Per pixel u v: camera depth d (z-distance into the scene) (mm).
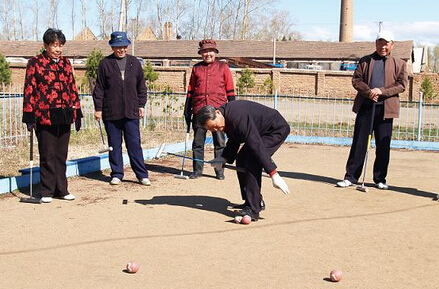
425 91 30469
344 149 11805
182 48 46188
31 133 6543
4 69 28938
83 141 11617
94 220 5805
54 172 6629
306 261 4617
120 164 7816
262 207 6273
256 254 4773
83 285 4059
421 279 4262
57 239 5137
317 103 25766
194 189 7496
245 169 5773
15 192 7125
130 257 4664
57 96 6457
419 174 8820
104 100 7664
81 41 49812
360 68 7500
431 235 5422
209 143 11906
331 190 7512
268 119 5648
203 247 4941
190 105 8336
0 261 4547
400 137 13812
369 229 5594
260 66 39625
